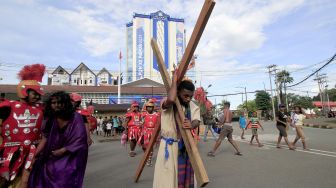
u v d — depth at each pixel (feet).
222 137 31.22
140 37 227.61
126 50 231.50
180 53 232.12
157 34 228.43
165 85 12.09
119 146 45.70
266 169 23.40
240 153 31.53
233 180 19.79
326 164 25.20
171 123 11.34
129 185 18.84
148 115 30.12
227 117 31.27
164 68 12.16
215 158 29.66
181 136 11.41
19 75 12.61
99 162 28.78
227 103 31.40
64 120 11.04
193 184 11.43
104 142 56.44
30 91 12.49
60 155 10.73
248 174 21.62
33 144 12.39
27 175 11.53
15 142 12.01
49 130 11.25
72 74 207.82
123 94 148.05
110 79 218.79
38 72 12.86
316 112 237.45
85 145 11.19
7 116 12.08
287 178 20.15
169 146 11.19
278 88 201.87
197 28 10.23
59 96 10.87
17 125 12.09
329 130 75.72
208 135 61.62
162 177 11.01
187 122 10.61
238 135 60.95
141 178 20.89
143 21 228.63
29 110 12.45
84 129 11.27
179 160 11.32
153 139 15.01
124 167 25.64
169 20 233.35
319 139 48.52
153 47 12.69
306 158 28.55
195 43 10.46
